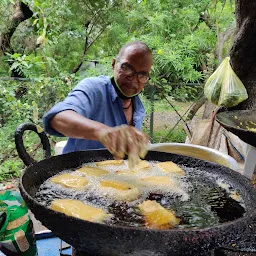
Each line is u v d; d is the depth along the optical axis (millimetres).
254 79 2305
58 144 2229
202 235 681
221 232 700
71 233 735
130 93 1582
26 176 996
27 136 4008
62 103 1258
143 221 844
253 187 987
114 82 1591
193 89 4227
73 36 5055
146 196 998
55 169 1152
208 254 836
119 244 693
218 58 4176
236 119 1803
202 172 1196
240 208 942
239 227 734
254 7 2080
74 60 5184
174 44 4219
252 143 1552
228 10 4590
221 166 1164
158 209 880
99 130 982
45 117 1155
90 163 1253
